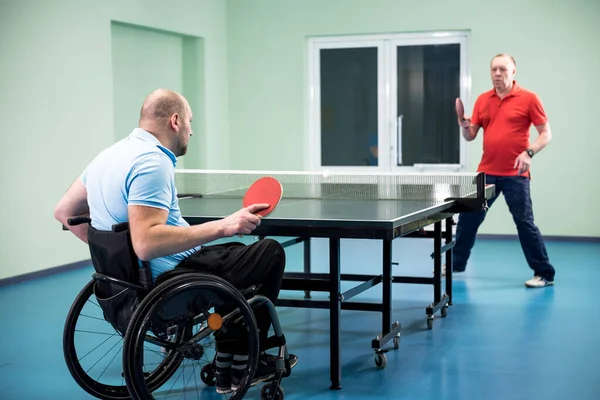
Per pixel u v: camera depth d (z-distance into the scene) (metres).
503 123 5.27
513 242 7.64
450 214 4.14
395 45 8.23
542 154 7.76
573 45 7.59
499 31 7.78
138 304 2.55
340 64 8.43
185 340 2.62
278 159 8.62
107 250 2.55
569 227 7.75
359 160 8.48
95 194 2.63
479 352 3.77
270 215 3.16
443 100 8.16
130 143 2.62
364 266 6.34
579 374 3.39
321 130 8.57
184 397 3.14
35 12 5.84
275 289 2.82
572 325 4.28
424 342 3.96
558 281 5.59
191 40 8.22
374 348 3.50
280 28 8.46
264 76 8.58
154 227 2.45
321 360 3.67
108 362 3.63
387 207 3.58
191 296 2.54
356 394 3.16
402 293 5.25
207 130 8.31
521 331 4.16
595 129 7.61
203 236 2.47
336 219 2.98
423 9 7.98
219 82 8.54
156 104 2.70
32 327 4.34
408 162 8.33
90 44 6.45
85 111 6.41
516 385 3.25
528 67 7.73
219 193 4.61
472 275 5.88
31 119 5.84
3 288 5.50
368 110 8.40
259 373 2.94
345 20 8.24
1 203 5.59
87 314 4.66
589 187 7.67
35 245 5.91
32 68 5.83
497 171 5.34
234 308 2.75
